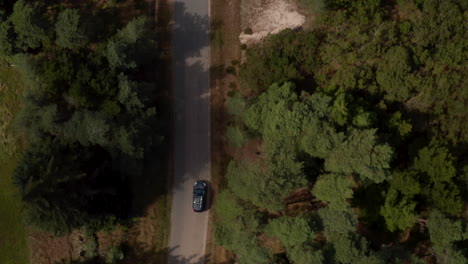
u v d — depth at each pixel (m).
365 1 51.44
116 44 46.59
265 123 47.31
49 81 46.38
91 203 50.44
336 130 47.28
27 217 44.50
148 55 51.50
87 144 47.59
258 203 45.44
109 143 47.50
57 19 48.84
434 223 47.19
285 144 46.22
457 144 49.75
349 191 43.56
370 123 46.81
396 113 48.12
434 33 49.25
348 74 48.78
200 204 53.53
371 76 48.94
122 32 49.78
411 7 53.56
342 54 50.00
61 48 50.03
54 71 46.22
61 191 44.75
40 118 47.72
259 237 53.53
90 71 46.41
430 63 49.31
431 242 53.41
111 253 52.69
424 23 49.78
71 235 53.81
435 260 52.28
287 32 50.84
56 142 47.56
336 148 45.34
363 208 52.00
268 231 46.88
